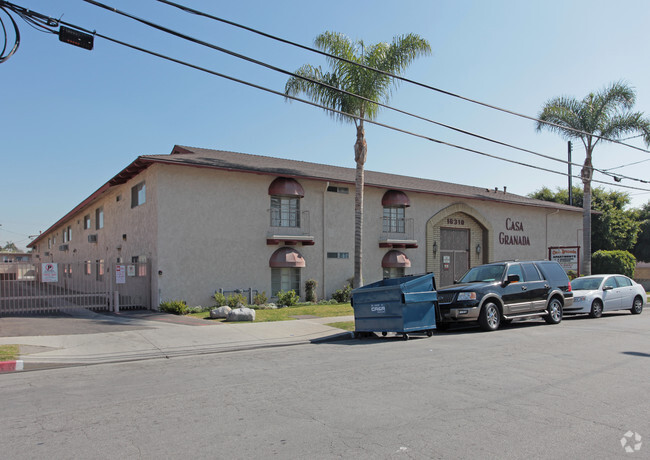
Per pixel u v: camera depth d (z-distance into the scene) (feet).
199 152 72.54
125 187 73.67
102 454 15.16
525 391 21.97
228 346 36.63
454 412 18.89
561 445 15.35
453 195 85.71
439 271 86.69
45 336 39.29
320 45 62.54
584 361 28.66
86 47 30.42
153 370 28.76
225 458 14.69
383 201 79.10
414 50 62.69
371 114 63.52
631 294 58.90
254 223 65.67
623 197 138.92
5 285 54.08
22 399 22.04
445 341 37.50
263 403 20.68
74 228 117.60
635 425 17.26
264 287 66.03
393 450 15.07
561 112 82.48
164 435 16.81
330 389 22.89
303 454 14.88
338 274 73.87
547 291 47.80
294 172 68.90
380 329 40.01
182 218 60.44
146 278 61.00
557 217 106.63
